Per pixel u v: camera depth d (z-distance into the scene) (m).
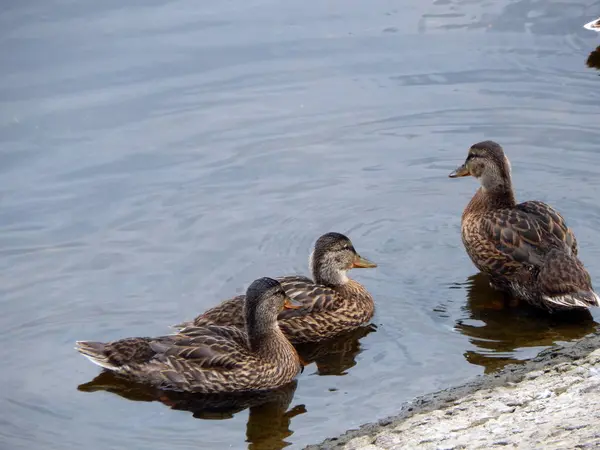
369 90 20.86
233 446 12.02
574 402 10.88
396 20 23.08
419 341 14.14
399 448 10.76
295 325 14.79
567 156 18.67
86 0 23.84
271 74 21.34
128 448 12.09
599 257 15.59
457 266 16.08
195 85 20.98
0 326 14.80
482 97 20.53
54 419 12.77
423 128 19.78
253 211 17.52
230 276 15.80
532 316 14.59
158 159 18.89
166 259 16.25
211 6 23.75
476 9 23.47
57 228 17.09
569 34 22.27
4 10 23.28
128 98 20.58
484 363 13.34
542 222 14.97
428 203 17.77
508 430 10.43
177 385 13.42
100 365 13.57
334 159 18.97
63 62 21.58
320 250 15.19
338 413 12.57
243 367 13.44
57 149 19.11
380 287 15.66
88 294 15.45
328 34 22.59
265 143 19.44
